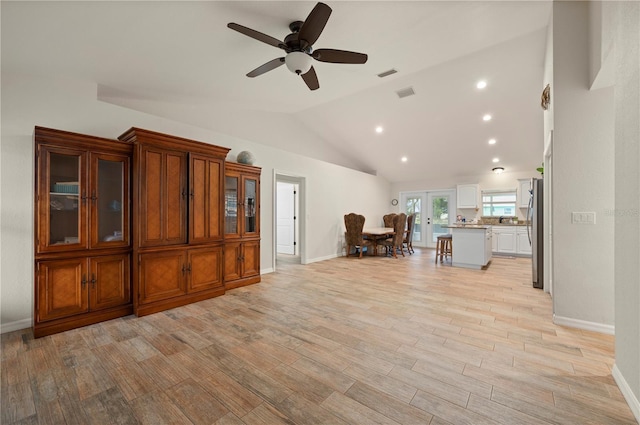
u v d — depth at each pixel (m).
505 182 7.52
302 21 2.28
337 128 6.62
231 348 2.21
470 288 3.98
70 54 2.46
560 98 2.60
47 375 1.84
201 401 1.59
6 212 2.54
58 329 2.49
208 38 2.40
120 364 1.97
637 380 1.44
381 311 3.04
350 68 3.46
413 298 3.51
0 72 2.52
